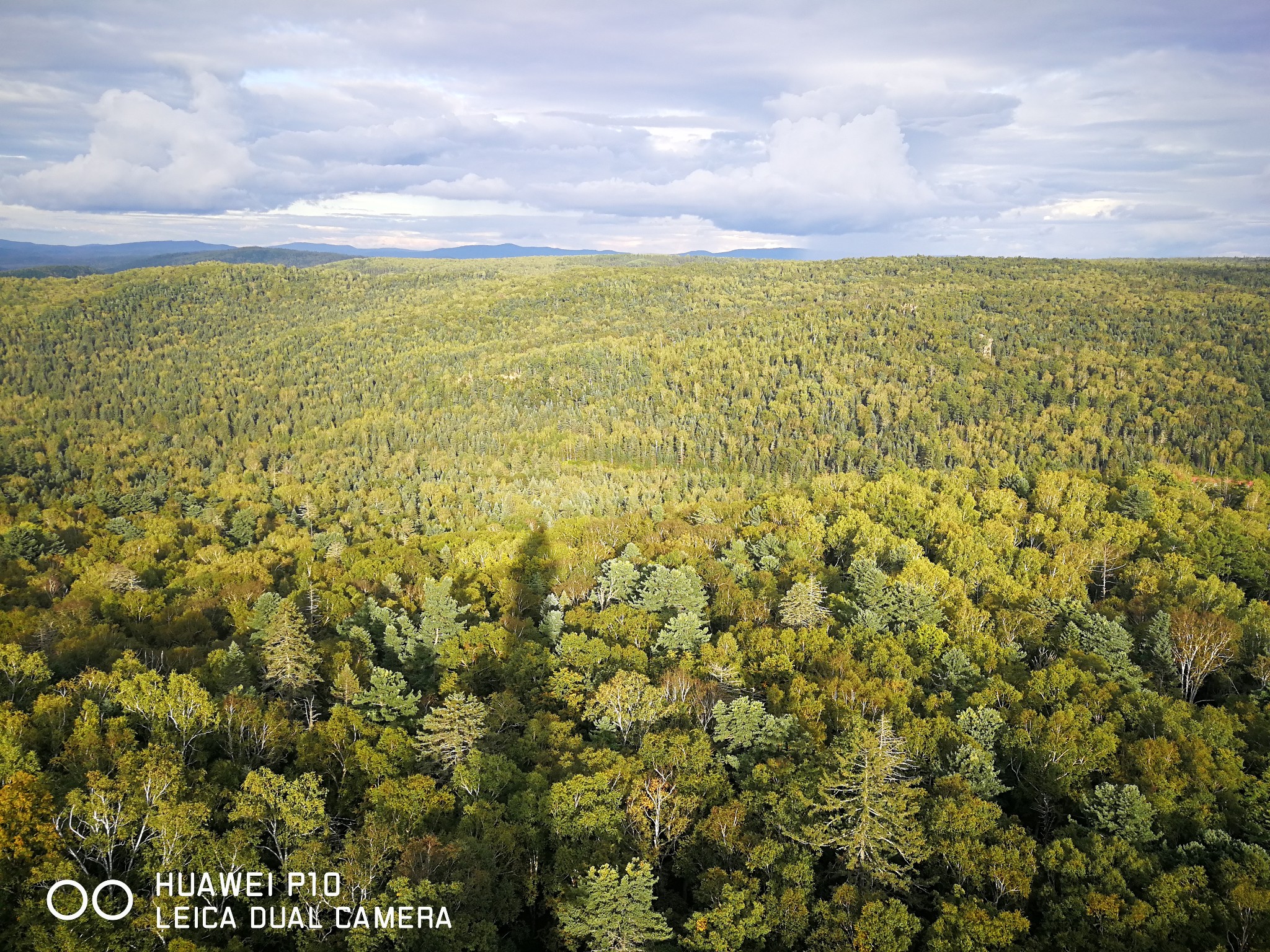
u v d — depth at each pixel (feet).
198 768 200.64
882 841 166.91
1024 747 211.20
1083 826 189.26
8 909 150.10
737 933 150.61
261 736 212.23
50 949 140.36
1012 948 146.82
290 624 247.09
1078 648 282.97
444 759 205.05
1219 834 174.09
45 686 237.66
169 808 165.07
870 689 234.38
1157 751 205.16
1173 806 187.83
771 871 167.43
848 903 156.25
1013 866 162.50
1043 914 157.48
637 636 291.38
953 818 172.55
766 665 257.75
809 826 170.71
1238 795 196.34
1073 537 468.34
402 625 297.74
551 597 332.60
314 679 244.01
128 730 199.72
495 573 410.93
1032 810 205.36
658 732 215.31
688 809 183.11
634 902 151.84
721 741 219.00
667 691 238.48
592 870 153.48
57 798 171.32
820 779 181.78
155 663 273.95
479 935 155.63
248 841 166.20
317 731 214.48
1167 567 404.16
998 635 307.37
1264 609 339.98
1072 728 216.13
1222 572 422.41
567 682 242.58
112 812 167.32
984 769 195.31
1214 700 279.28
